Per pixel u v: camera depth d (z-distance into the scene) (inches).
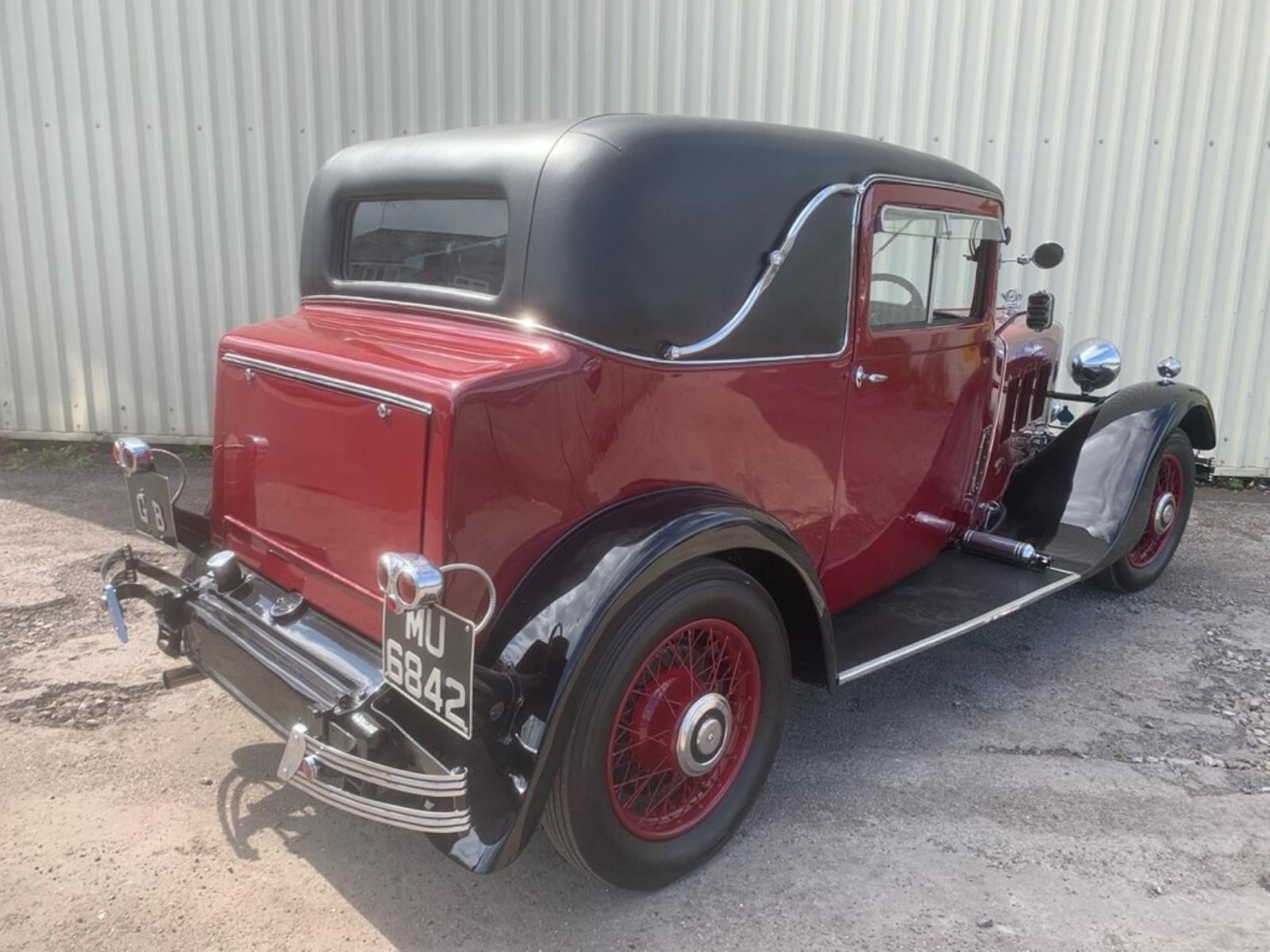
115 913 94.1
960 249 135.3
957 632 125.7
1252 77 243.9
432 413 84.2
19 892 96.5
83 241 259.1
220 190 255.1
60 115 251.6
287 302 262.2
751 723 104.3
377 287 116.1
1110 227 251.9
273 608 103.7
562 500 91.9
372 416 90.1
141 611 161.6
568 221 92.3
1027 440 175.9
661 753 96.3
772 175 104.6
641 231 93.7
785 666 106.0
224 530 116.2
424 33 244.2
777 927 94.3
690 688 97.0
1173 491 180.1
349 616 97.3
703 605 94.1
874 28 241.9
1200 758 125.6
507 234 97.8
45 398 268.4
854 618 129.5
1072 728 132.4
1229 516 235.5
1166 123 246.2
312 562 100.9
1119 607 175.3
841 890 99.6
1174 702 140.4
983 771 121.6
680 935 93.1
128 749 122.3
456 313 104.3
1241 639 162.7
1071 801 115.5
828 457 118.0
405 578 77.7
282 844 105.2
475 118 248.5
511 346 95.1
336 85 248.1
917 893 99.1
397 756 84.9
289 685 91.7
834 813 112.5
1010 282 254.4
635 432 96.6
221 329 263.9
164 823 108.1
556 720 83.7
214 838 105.9
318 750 84.2
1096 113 245.8
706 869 102.6
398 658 83.2
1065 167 248.8
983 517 158.9
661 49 243.8
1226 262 253.9
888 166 118.1
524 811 83.1
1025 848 106.5
